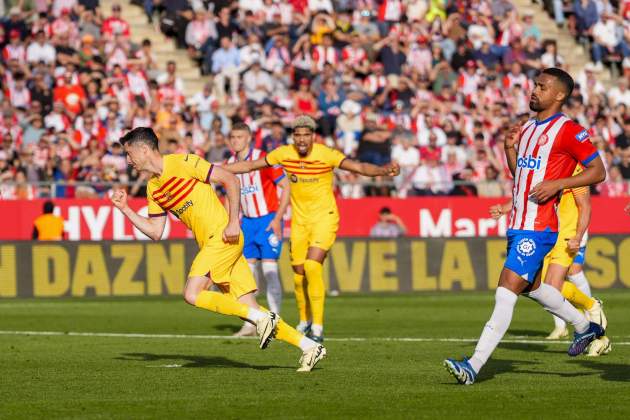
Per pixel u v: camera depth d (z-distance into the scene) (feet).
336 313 155.43
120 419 64.95
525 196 77.00
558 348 105.50
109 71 235.40
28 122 216.54
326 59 250.57
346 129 232.73
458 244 190.08
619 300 174.81
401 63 254.06
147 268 182.29
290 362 94.63
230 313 83.25
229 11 251.19
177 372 87.30
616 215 205.26
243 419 64.75
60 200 188.24
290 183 114.52
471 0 277.44
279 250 126.11
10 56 230.89
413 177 217.36
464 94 255.50
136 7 259.80
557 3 295.69
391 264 188.44
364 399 71.92
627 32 294.25
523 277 77.05
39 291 179.01
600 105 261.24
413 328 131.85
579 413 65.77
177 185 83.61
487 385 78.28
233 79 242.78
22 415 66.59
